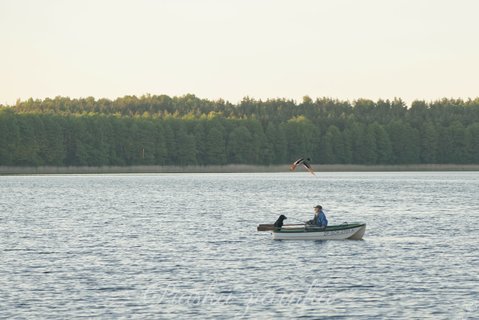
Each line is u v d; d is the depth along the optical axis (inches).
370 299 4722.0
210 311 4461.1
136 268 5743.1
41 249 6752.0
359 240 7352.4
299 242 7209.6
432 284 5128.0
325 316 4360.2
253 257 6284.5
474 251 6614.2
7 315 4335.6
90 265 5871.1
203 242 7253.9
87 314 4372.5
